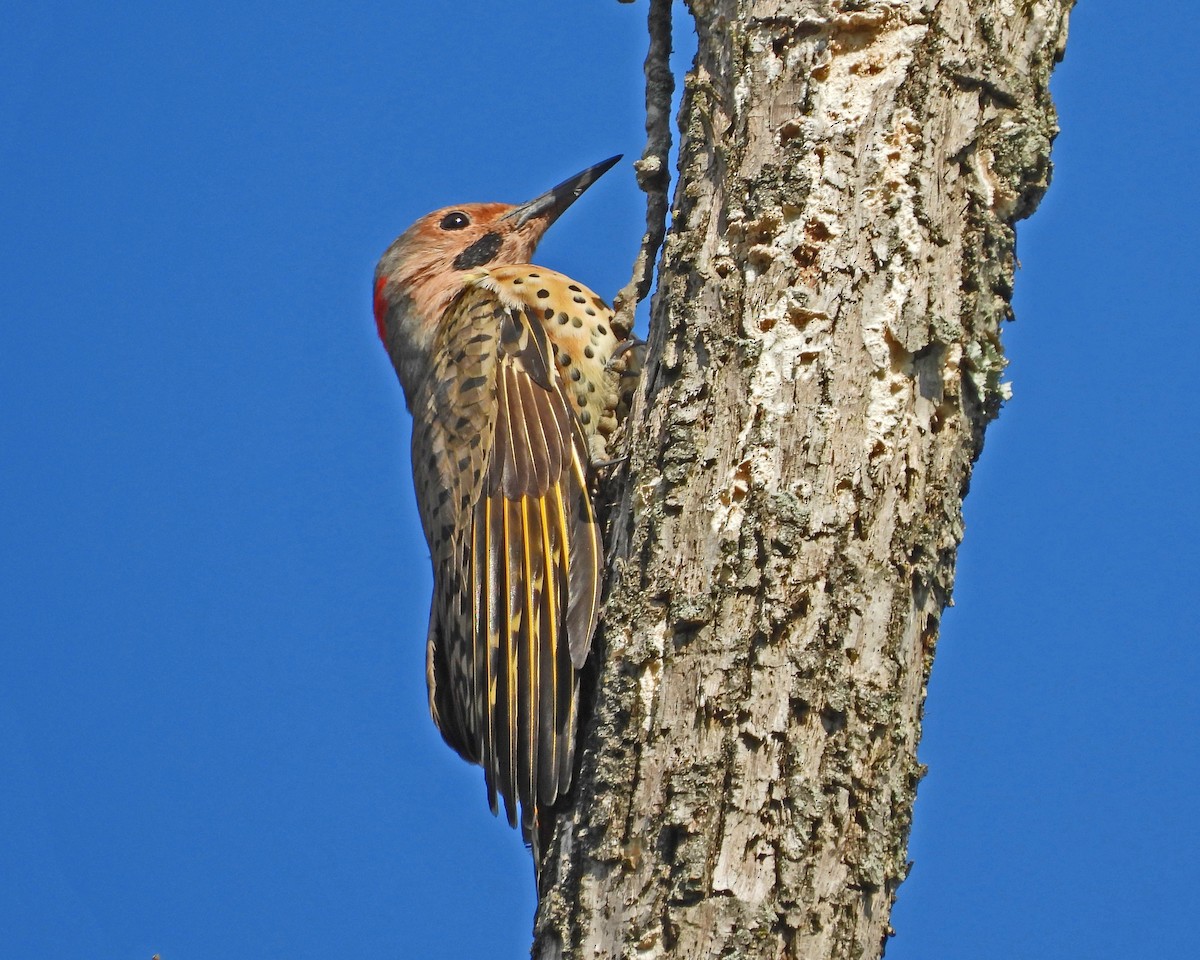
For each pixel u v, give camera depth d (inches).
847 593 269.4
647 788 265.0
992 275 294.8
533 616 395.5
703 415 289.1
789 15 307.6
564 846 279.0
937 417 286.7
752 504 276.2
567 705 372.8
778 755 259.3
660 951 251.3
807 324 287.4
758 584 270.2
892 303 286.2
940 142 296.4
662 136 380.8
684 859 254.7
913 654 274.5
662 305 309.7
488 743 390.3
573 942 263.1
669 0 379.2
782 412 282.4
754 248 295.3
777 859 253.1
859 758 261.0
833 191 294.5
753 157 303.1
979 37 302.7
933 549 279.7
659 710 269.0
